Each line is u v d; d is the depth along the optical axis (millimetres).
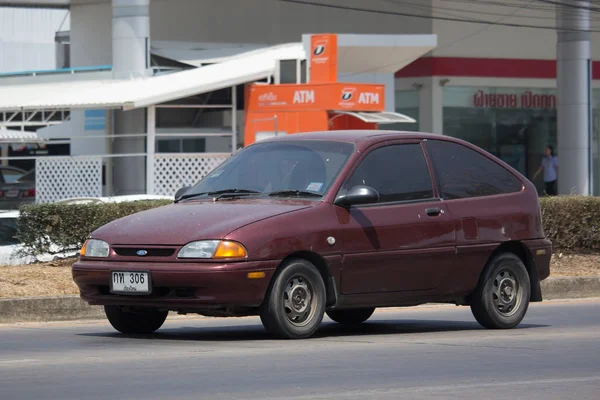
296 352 20578
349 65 73438
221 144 73750
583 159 87500
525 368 19031
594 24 97562
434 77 97750
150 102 63938
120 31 75250
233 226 21141
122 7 75250
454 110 99062
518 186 25734
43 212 35750
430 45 72312
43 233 35812
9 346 22000
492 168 25422
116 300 21766
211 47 85625
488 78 99750
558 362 19797
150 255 21406
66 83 74625
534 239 25578
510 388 16891
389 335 24094
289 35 98000
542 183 102812
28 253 36094
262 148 24391
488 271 24688
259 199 22938
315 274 21922
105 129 72000
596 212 42156
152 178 65188
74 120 73062
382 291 22984
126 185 71312
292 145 24062
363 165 23203
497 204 25016
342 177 22734
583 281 37125
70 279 32125
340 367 18828
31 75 78812
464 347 21750
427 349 21344
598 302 35125
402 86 99625
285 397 15891
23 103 68500
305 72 66375
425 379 17688
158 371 18250
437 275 23781
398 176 23641
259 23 98062
